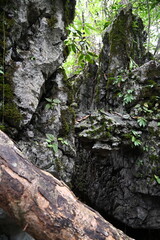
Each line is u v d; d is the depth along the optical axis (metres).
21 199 1.02
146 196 3.45
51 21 1.88
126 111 3.46
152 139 3.16
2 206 1.05
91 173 4.12
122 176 3.70
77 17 4.93
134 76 3.48
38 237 1.08
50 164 1.84
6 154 1.05
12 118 1.69
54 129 1.98
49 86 2.07
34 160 1.78
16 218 1.05
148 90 3.35
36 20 1.85
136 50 4.11
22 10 1.75
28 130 1.85
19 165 1.06
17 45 1.80
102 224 1.15
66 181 2.00
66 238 1.05
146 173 3.23
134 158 3.39
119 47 3.87
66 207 1.08
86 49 2.40
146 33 4.63
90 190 4.09
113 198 3.88
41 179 1.10
